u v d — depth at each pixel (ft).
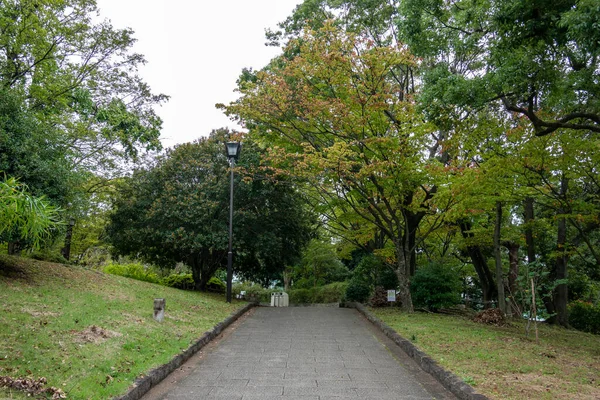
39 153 34.50
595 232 67.87
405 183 46.11
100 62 58.23
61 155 36.86
